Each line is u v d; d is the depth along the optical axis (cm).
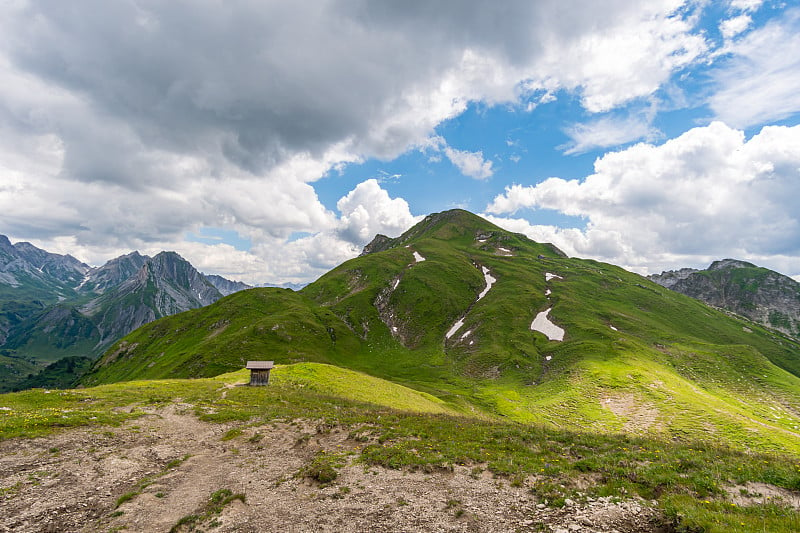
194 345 16750
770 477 1881
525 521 1550
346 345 16625
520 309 17825
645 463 2155
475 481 2003
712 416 6825
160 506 1794
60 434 2762
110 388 5125
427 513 1645
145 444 2747
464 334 17012
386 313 19962
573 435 2909
